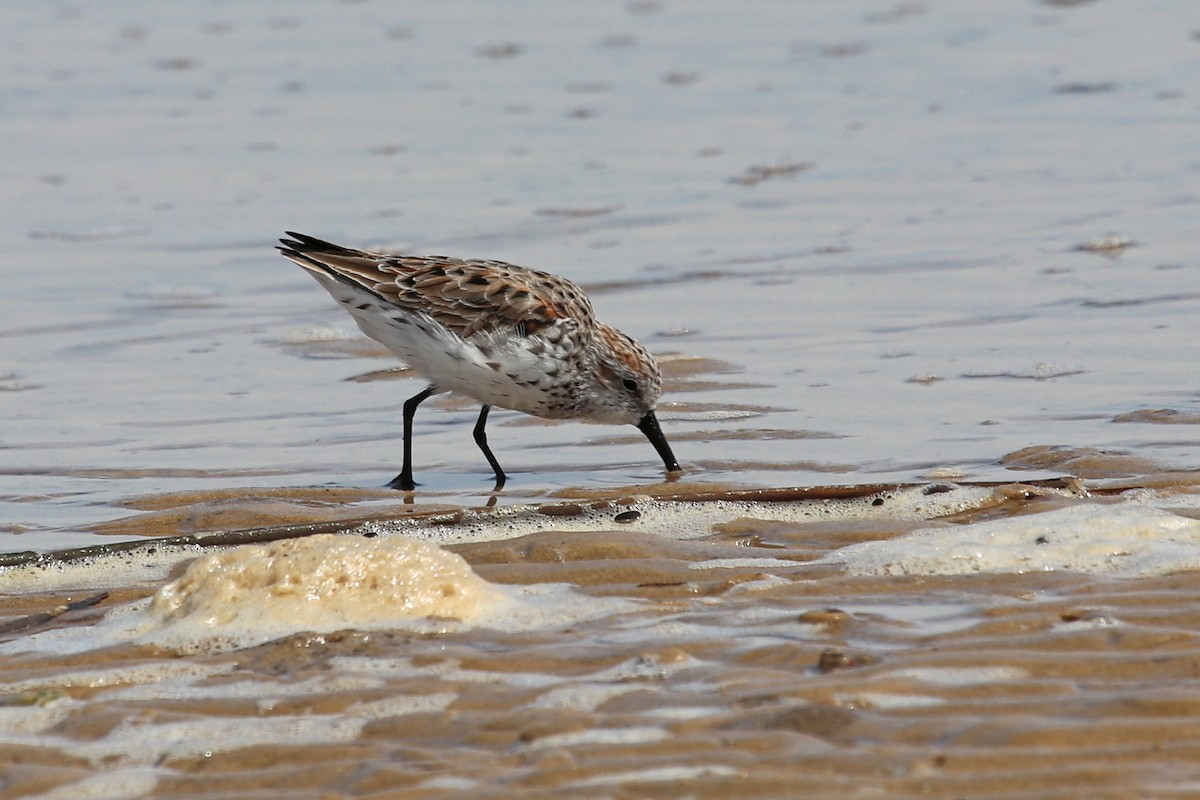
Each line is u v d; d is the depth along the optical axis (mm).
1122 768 5434
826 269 18562
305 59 34938
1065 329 15250
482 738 6109
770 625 7371
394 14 39562
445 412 14125
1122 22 34875
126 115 30141
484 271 12352
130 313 18000
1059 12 36375
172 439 13102
